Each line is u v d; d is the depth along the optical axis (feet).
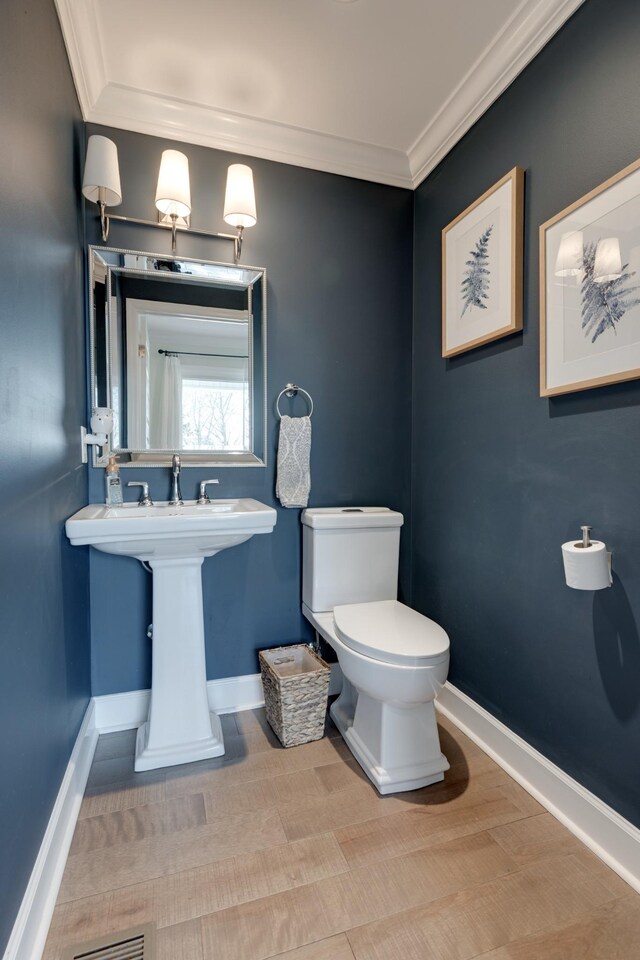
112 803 4.80
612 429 4.15
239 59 5.37
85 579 5.78
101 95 5.76
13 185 3.23
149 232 6.19
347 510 6.86
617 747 4.11
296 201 6.82
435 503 6.94
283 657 6.65
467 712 6.11
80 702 5.36
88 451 6.00
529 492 5.12
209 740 5.59
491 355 5.70
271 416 6.79
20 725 3.21
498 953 3.39
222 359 6.56
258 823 4.56
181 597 5.55
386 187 7.32
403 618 5.60
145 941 3.44
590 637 4.38
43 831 3.71
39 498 3.76
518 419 5.28
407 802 4.85
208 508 6.03
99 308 5.98
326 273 7.01
